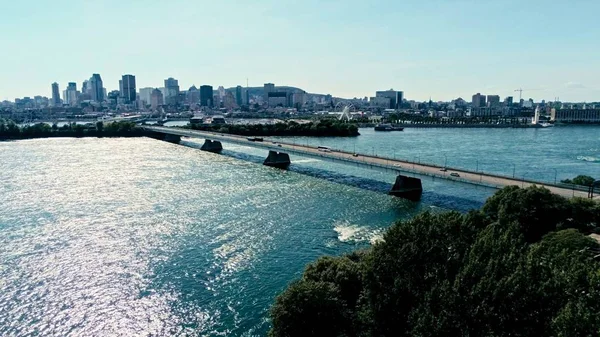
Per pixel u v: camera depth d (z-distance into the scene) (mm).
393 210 113562
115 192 135875
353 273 56531
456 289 41781
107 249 84938
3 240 90000
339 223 101562
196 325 58844
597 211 83062
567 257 49344
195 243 88125
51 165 193250
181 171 178750
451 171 134250
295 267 76188
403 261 48781
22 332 57281
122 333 57219
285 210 113312
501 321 39188
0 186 145000
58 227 98812
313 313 47906
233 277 72562
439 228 54156
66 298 65750
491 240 49438
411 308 44781
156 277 72688
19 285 69625
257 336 56219
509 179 120438
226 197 128750
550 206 83188
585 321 36031
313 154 175500
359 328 48062
